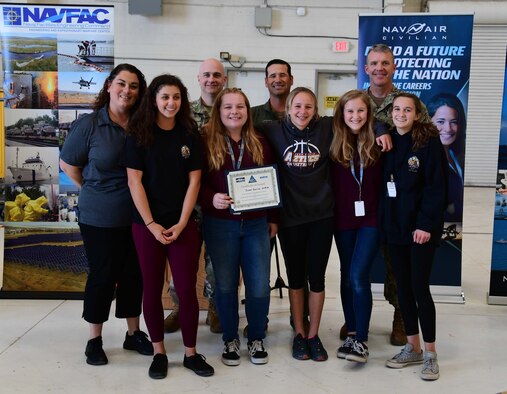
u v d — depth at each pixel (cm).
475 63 968
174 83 251
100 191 273
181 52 905
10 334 318
